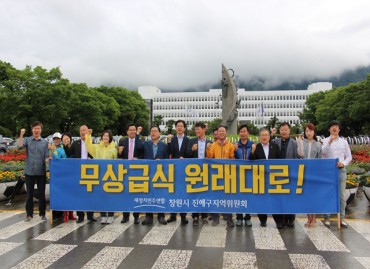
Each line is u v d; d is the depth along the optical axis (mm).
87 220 8492
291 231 7461
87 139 8430
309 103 82812
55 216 8625
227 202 7738
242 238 6965
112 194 7992
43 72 39688
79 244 6598
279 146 8180
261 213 7676
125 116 69812
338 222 7574
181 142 8477
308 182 7637
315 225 7910
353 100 58906
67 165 8117
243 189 7711
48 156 8406
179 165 7828
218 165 7742
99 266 5527
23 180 10734
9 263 5656
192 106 128875
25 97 38312
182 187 7820
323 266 5512
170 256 5957
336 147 7949
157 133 8242
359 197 11453
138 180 7918
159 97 130875
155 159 8055
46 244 6598
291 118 125250
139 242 6711
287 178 7648
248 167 7707
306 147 8047
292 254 6039
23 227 7781
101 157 8352
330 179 7621
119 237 7039
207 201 7770
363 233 7273
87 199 8055
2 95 37844
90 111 49656
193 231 7473
